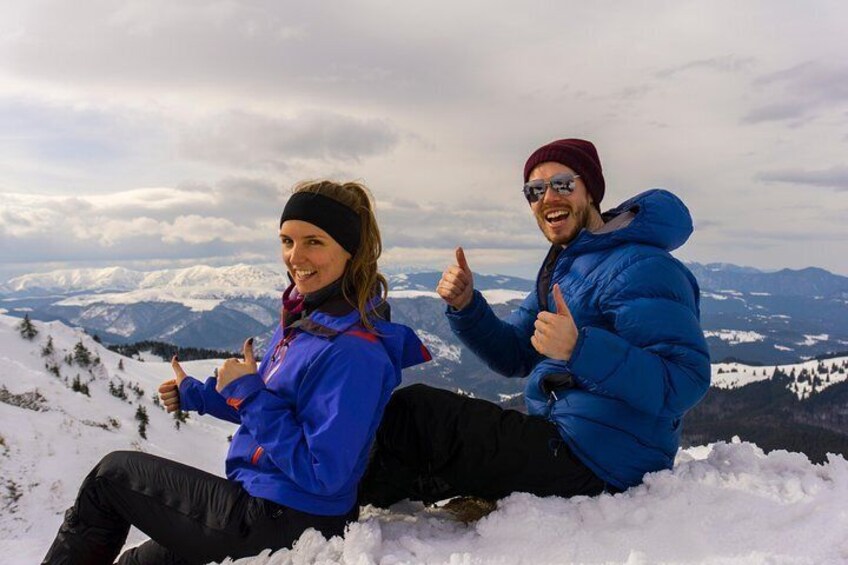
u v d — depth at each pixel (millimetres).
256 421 2545
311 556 2516
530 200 3635
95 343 106375
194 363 127250
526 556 2654
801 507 2795
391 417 3164
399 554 2680
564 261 3402
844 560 2410
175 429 70250
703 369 2807
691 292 3105
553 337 2693
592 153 3521
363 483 3297
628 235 3164
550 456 3006
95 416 58375
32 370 63250
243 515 2596
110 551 2791
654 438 3020
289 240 2816
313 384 2574
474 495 3244
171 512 2656
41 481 35094
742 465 3242
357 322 2705
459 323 3930
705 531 2658
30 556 23719
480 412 3070
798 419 172125
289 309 2973
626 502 2895
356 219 2789
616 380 2678
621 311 2963
